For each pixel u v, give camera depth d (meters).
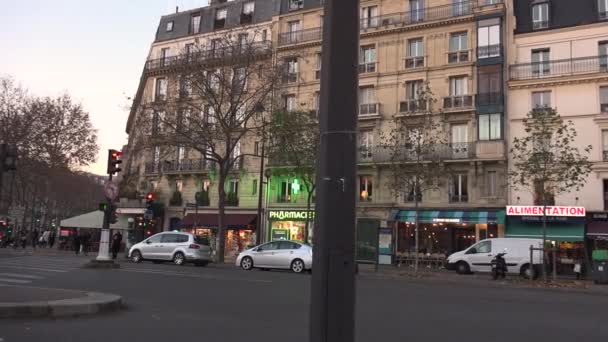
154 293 12.86
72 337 7.32
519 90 34.16
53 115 45.50
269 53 41.56
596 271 22.88
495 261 23.62
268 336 7.75
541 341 7.86
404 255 34.84
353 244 2.97
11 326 7.90
